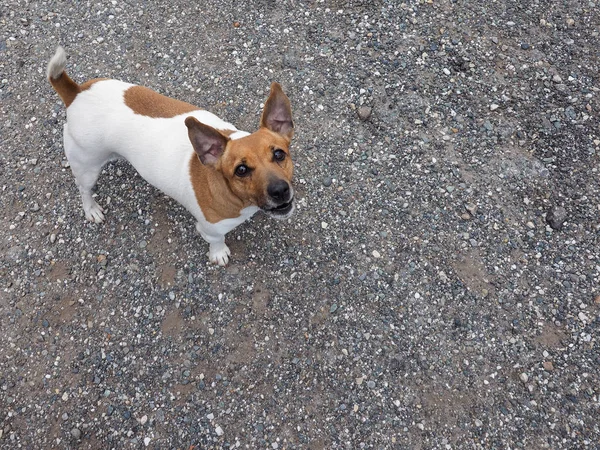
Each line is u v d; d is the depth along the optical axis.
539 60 0.92
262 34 0.96
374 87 0.91
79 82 0.93
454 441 0.68
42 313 0.78
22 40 0.97
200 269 0.79
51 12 1.00
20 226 0.83
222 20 0.98
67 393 0.73
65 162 0.87
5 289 0.79
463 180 0.83
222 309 0.77
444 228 0.80
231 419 0.71
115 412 0.72
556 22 0.95
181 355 0.75
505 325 0.74
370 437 0.69
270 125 0.62
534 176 0.83
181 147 0.66
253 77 0.93
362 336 0.74
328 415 0.70
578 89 0.89
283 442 0.69
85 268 0.80
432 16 0.97
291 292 0.77
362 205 0.82
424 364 0.72
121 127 0.67
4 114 0.91
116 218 0.83
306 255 0.80
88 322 0.77
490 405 0.70
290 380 0.72
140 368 0.74
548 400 0.69
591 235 0.79
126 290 0.79
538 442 0.67
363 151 0.86
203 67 0.94
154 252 0.81
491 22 0.96
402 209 0.82
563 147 0.85
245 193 0.60
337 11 0.98
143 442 0.70
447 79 0.91
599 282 0.76
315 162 0.85
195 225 0.82
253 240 0.81
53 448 0.70
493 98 0.89
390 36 0.95
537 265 0.77
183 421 0.71
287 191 0.58
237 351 0.74
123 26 0.98
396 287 0.77
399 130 0.87
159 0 1.00
